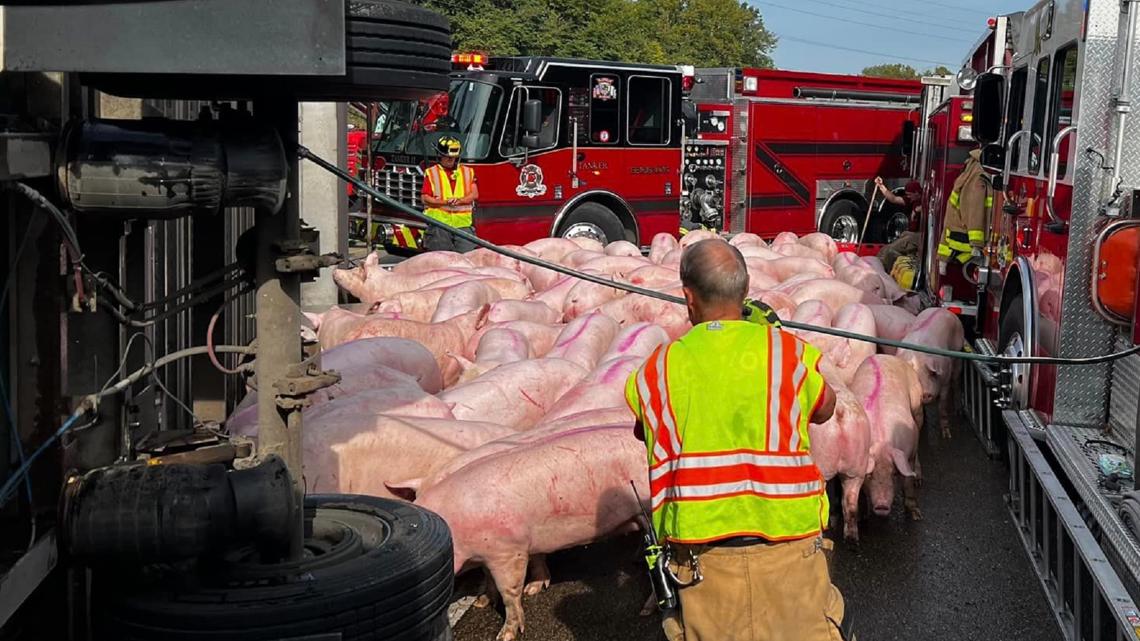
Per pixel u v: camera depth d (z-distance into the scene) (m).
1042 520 5.97
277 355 3.96
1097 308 5.85
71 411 3.90
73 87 3.97
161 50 3.37
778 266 12.79
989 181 8.92
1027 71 7.73
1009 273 7.80
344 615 3.66
